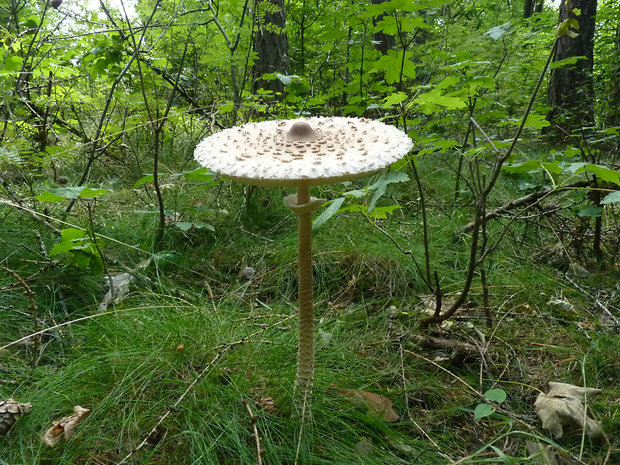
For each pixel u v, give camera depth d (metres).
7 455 0.42
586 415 0.48
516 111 1.39
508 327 0.65
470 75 0.79
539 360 0.59
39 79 1.09
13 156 0.76
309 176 0.36
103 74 0.99
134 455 0.43
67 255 0.74
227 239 0.88
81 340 0.59
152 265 0.77
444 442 0.48
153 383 0.51
